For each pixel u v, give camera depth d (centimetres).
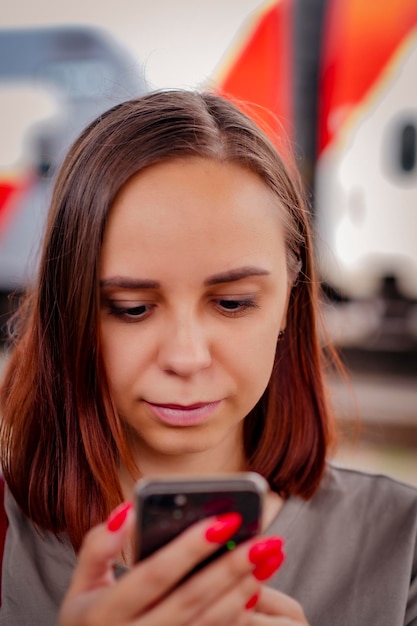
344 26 257
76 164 72
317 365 85
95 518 77
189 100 74
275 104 262
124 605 48
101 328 69
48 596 77
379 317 272
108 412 72
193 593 49
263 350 69
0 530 85
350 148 263
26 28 270
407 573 80
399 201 263
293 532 81
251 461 84
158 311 67
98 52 266
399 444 262
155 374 67
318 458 84
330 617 78
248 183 67
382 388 276
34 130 272
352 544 82
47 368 78
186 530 51
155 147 65
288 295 80
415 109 258
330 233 266
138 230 64
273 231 69
